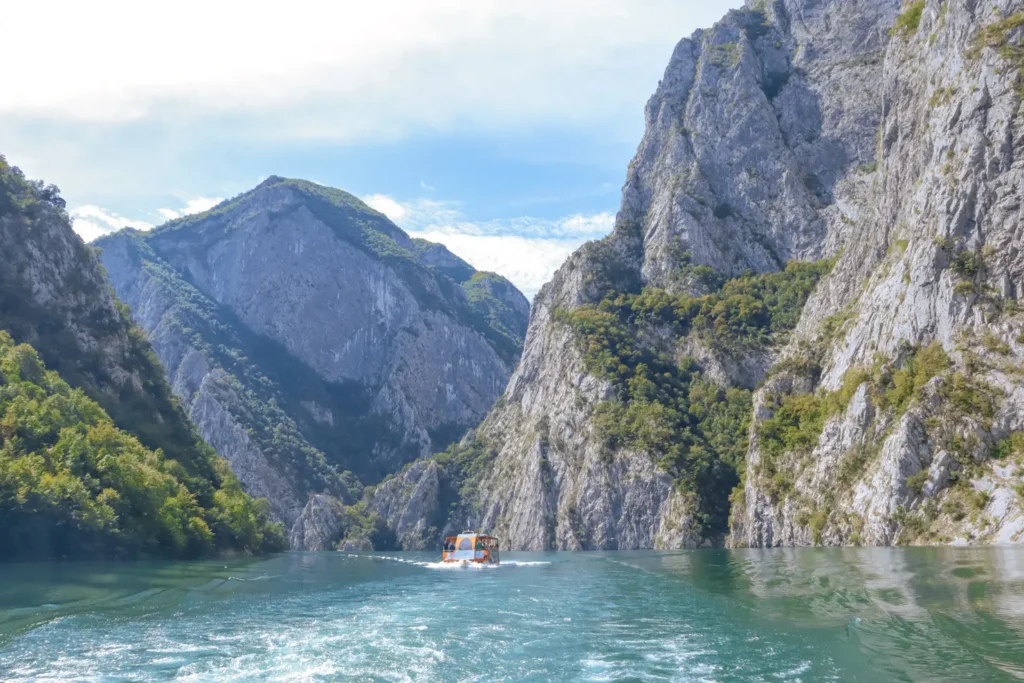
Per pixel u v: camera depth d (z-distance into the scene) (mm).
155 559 92562
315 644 34531
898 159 132750
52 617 41500
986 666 24891
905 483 91500
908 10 144625
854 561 66500
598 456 165000
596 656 31172
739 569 67625
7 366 98312
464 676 28578
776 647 30578
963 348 94250
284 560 114688
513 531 188125
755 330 179000
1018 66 99125
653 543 148750
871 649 28141
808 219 199750
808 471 116812
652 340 189625
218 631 37906
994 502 80625
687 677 27203
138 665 30516
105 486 90938
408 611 45062
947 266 100125
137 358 149250
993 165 98500
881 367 107000
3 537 75375
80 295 135125
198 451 146125
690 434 161875
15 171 142750
